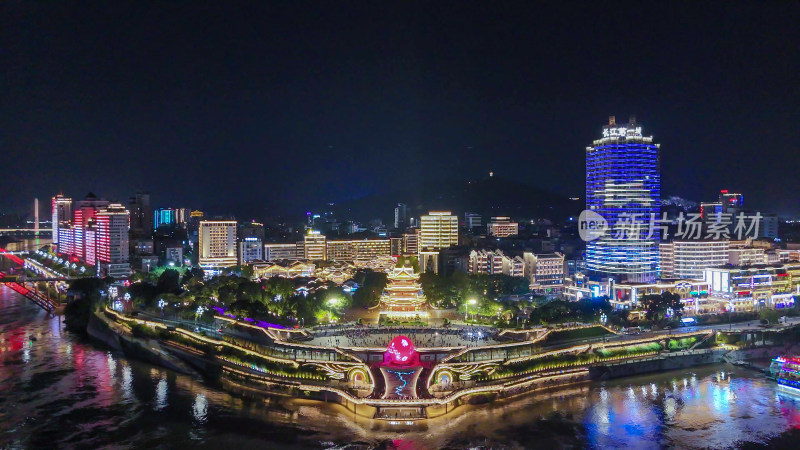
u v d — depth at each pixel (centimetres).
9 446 19925
